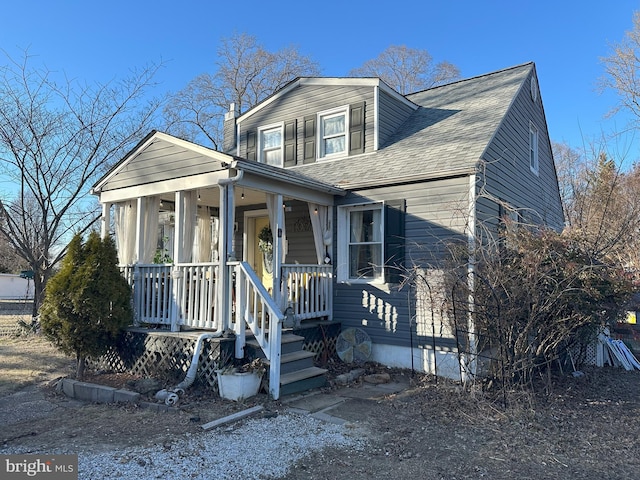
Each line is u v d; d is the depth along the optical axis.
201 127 25.41
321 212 8.73
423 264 7.65
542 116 12.55
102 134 13.90
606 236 6.94
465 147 8.09
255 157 11.78
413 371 7.21
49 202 13.07
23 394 6.41
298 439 4.45
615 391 6.80
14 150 12.34
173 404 5.54
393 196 8.12
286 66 27.11
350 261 8.80
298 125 11.04
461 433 4.66
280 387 5.93
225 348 6.22
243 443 4.31
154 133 7.45
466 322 6.16
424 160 8.18
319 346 8.12
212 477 3.56
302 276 8.02
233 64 26.52
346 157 10.07
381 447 4.26
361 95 10.02
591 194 10.15
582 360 8.28
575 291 5.91
